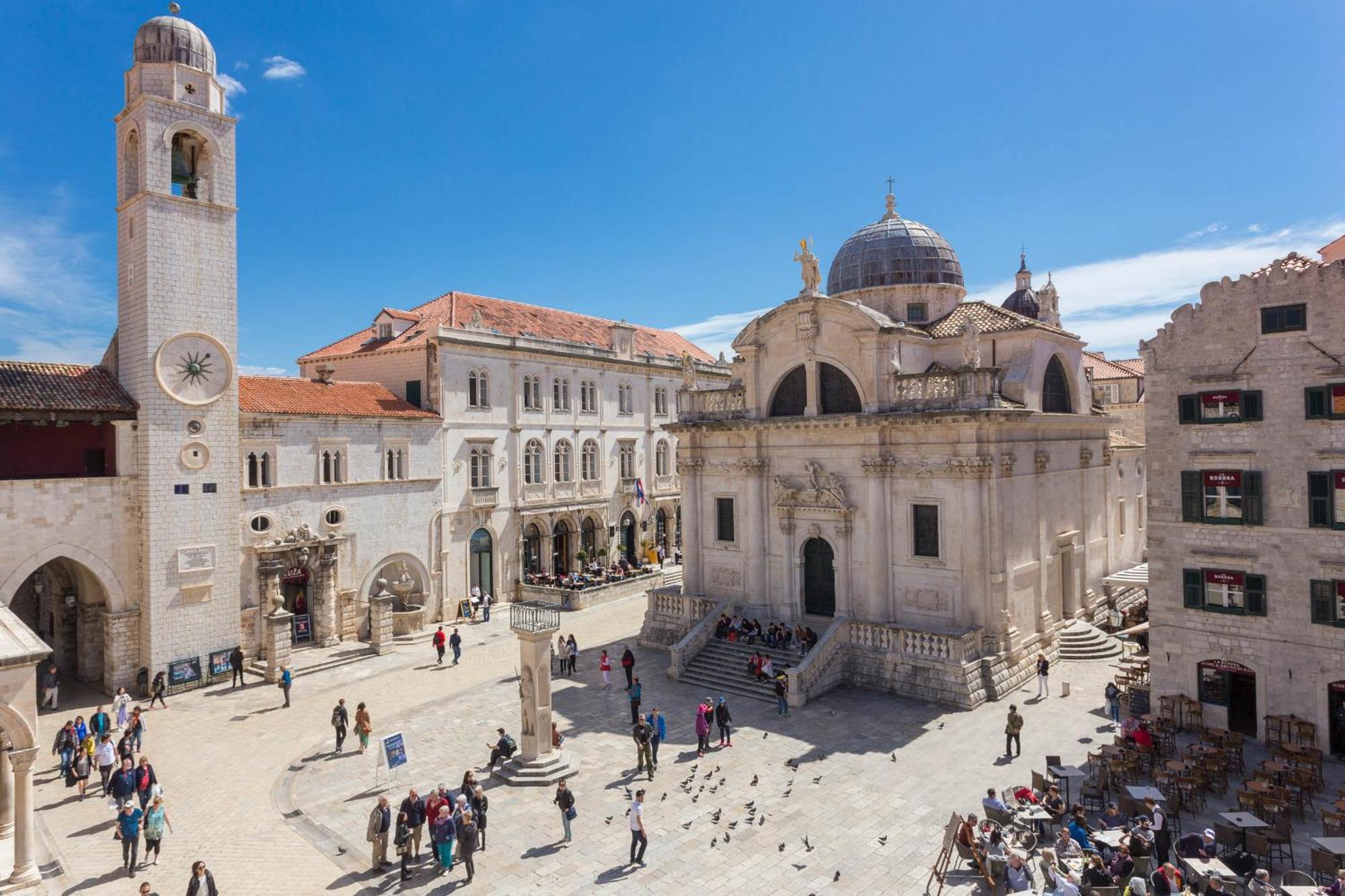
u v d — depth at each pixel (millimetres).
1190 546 28188
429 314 55125
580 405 59156
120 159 37344
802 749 28031
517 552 54156
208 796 25344
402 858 20406
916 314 43438
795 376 39625
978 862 19125
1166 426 28672
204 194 37969
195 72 37000
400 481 46500
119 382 36875
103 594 36781
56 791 25984
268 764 27828
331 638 42469
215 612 37344
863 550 37000
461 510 50375
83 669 37188
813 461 38531
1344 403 25109
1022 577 36094
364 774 26891
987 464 33625
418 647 43625
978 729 29438
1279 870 19062
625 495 63031
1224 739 25141
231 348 37969
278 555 40656
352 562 44188
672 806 23953
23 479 34188
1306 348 25750
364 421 44875
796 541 39312
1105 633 41344
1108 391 60062
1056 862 18078
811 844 21500
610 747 28797
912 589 35812
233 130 38375
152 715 32844
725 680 35531
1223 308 27375
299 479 42062
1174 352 28438
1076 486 41969
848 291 44344
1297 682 25969
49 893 19656
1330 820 20125
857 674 34969
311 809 24406
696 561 42875
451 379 49750
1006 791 23203
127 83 36750
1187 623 28297
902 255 43594
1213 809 22281
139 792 22859
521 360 54500
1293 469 26047
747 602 40656
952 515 34656
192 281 36656
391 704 34156
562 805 21797
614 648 42406
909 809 23422
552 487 56750
